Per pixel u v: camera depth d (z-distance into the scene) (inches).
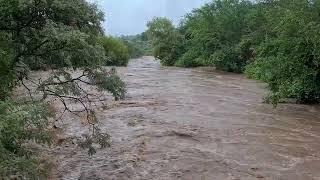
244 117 550.0
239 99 706.8
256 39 1323.8
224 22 1541.6
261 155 379.2
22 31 292.4
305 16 630.5
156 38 2097.7
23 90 474.0
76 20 301.1
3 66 281.4
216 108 612.1
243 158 368.8
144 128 470.3
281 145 414.6
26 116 222.4
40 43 293.0
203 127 482.6
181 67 1825.8
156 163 347.6
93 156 360.2
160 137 431.5
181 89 844.0
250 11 1492.4
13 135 221.9
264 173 331.6
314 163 359.9
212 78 1140.5
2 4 270.2
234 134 454.6
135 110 578.9
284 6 768.9
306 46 640.4
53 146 382.3
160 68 1694.1
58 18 295.1
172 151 382.3
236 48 1408.7
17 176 215.2
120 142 407.5
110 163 343.6
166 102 658.2
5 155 213.2
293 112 593.3
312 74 642.2
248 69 1230.9
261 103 666.2
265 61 728.3
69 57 298.2
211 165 346.3
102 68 308.7
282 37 660.7
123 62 1927.9
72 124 475.2
